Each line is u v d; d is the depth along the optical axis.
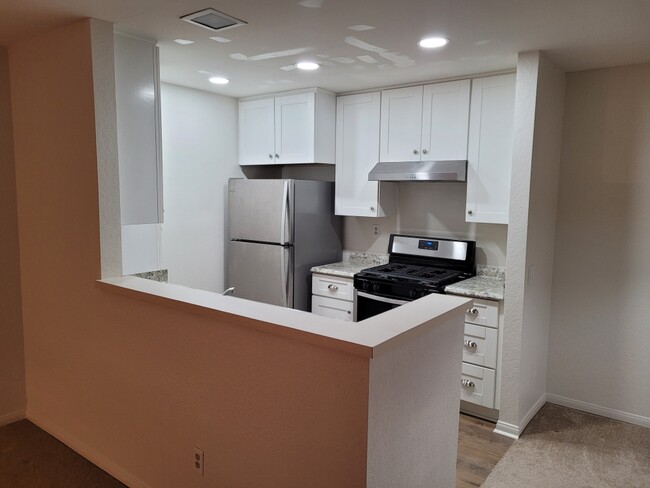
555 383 3.37
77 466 2.56
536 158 2.83
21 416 3.03
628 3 2.02
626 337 3.09
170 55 2.88
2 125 2.78
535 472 2.58
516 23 2.28
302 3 2.06
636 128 2.96
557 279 3.29
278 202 3.79
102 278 2.41
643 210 2.97
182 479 2.12
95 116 2.32
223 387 1.89
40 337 2.84
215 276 4.17
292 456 1.69
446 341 1.91
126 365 2.31
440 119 3.40
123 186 2.53
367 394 1.48
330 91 3.86
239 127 4.26
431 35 2.46
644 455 2.75
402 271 3.60
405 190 3.94
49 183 2.62
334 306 3.78
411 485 1.77
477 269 3.62
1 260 2.84
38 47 2.56
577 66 3.01
